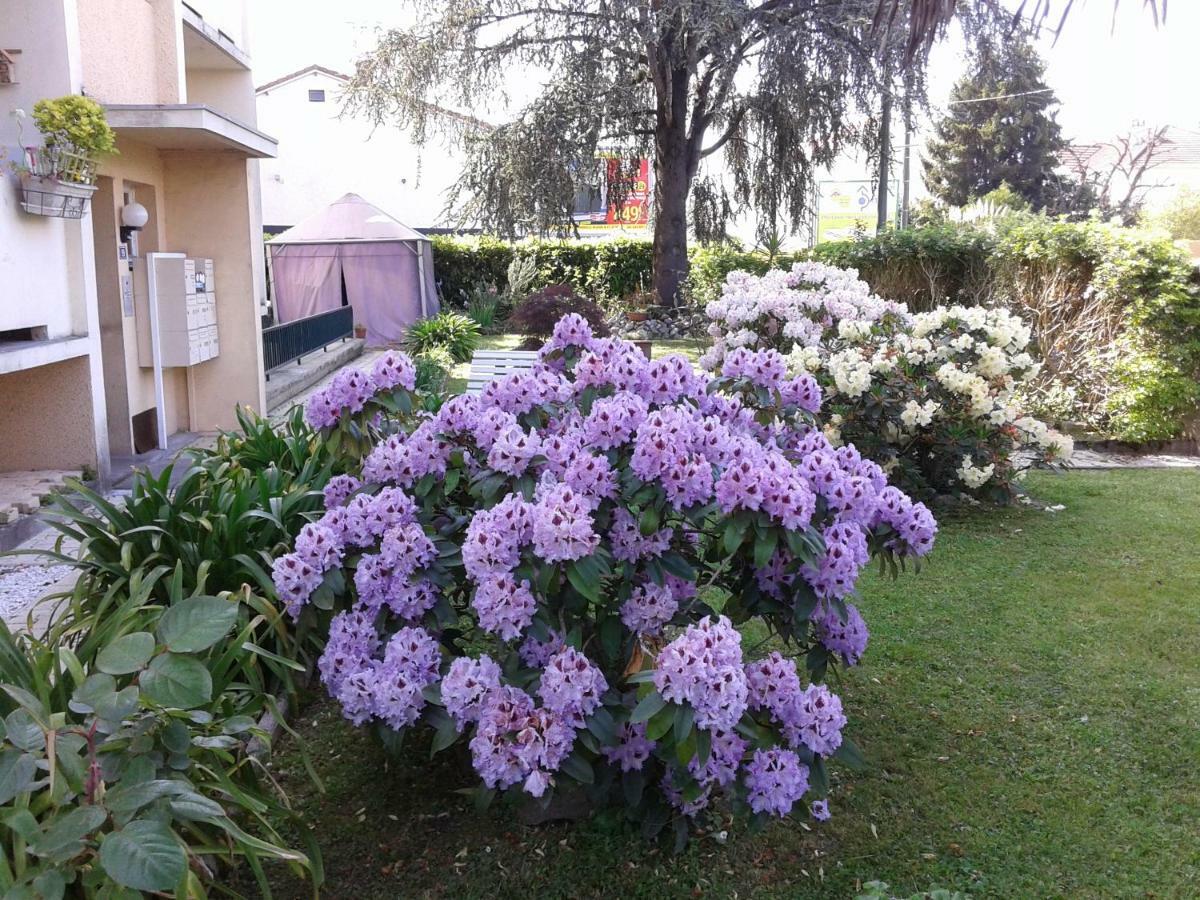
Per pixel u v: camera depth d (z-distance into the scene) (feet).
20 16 19.70
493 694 7.90
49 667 7.69
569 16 58.03
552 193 60.54
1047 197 130.00
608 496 8.75
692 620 9.29
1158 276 27.63
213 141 26.37
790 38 54.49
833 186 87.71
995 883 8.75
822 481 9.27
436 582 9.20
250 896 8.56
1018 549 18.60
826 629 9.86
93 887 6.22
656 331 62.59
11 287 18.29
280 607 11.13
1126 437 28.30
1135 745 11.18
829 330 24.08
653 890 8.67
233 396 30.78
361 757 10.94
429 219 99.45
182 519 12.06
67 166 18.94
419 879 8.83
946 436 21.25
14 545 17.87
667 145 64.54
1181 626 14.62
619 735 8.16
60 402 21.43
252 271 30.17
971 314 22.04
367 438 11.34
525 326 48.83
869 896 7.54
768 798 8.01
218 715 8.40
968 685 12.71
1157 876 8.85
